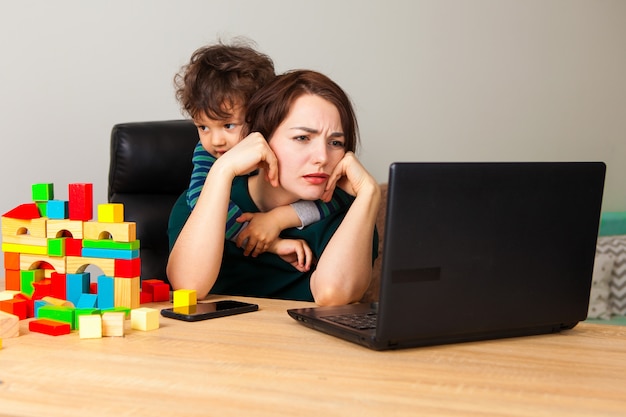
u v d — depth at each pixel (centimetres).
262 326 113
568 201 107
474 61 305
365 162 290
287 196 159
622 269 333
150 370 89
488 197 100
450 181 97
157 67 265
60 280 125
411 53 291
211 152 170
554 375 90
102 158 265
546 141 332
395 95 290
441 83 298
